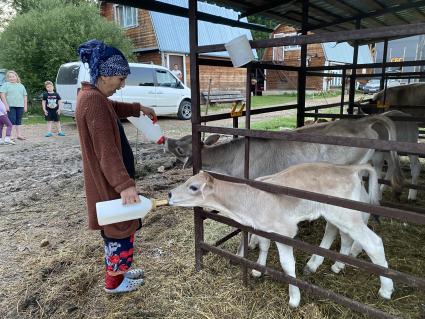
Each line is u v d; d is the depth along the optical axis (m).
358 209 2.06
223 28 19.94
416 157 4.37
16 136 9.41
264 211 2.54
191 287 2.84
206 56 18.42
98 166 2.29
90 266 3.14
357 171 2.61
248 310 2.57
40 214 4.32
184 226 3.91
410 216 1.88
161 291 2.80
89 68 2.26
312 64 24.30
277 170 3.53
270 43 2.29
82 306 2.67
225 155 3.58
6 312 2.62
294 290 2.55
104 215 2.20
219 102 17.33
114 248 2.52
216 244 3.02
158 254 3.34
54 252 3.40
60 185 5.38
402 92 6.32
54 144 8.57
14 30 14.42
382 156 4.34
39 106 14.62
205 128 2.77
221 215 2.85
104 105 2.20
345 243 2.96
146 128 3.00
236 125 3.41
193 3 2.59
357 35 1.91
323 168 2.62
